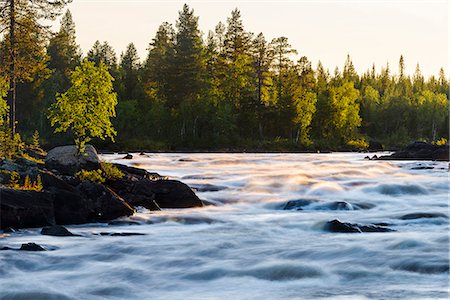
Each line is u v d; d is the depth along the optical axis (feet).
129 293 37.42
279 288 37.86
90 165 86.99
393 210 78.28
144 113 345.51
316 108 374.02
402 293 35.35
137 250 49.65
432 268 41.39
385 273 40.73
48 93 323.16
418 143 227.20
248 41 355.15
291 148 326.85
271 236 57.36
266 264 43.86
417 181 106.32
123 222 66.95
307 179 110.22
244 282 39.58
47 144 283.38
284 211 78.95
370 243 50.70
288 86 345.31
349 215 73.36
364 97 466.29
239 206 82.89
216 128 324.60
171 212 74.84
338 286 37.86
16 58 163.43
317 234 58.23
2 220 60.49
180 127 326.03
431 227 62.64
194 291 37.65
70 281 40.09
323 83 479.82
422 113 446.19
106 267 43.93
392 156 220.02
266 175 110.22
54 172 84.38
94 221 68.49
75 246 51.39
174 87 324.80
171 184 80.53
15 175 71.15
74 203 67.51
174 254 48.03
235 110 344.69
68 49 370.53
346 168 150.71
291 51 358.02
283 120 336.90
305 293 36.22
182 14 328.29
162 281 40.11
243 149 313.32
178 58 324.39
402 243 50.08
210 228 63.62
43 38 164.04
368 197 93.97
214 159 190.19
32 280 40.16
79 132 90.38
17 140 119.65
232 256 47.06
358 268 42.06
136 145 293.84
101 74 91.45
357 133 403.75
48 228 58.65
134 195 77.15
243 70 346.95
